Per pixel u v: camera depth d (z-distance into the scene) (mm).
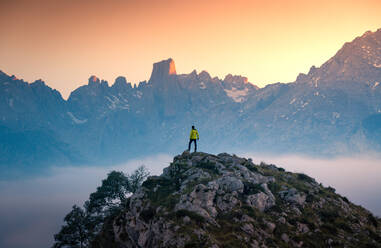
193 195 52438
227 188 55531
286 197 56531
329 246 46844
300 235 48438
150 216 53125
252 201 53250
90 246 59938
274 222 50281
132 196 59188
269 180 61875
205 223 47688
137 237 53469
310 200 56812
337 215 54188
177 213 49031
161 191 58250
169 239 45969
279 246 46094
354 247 46781
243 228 47562
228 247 43312
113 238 58750
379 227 55188
